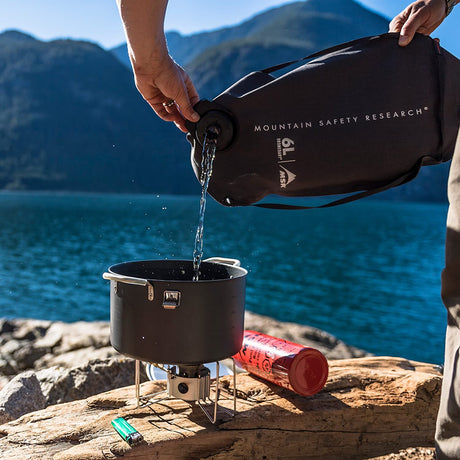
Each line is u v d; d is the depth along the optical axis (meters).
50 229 43.69
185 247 19.53
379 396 1.87
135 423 1.64
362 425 1.80
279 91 1.63
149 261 1.78
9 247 30.00
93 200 117.12
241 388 1.90
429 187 186.00
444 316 15.36
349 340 12.24
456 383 1.28
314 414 1.73
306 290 19.14
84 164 173.12
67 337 5.81
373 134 1.61
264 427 1.67
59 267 22.80
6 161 167.88
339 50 1.68
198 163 1.69
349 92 1.62
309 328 7.79
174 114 1.79
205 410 1.72
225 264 1.75
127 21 1.46
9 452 1.50
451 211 1.33
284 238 40.38
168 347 1.47
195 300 1.45
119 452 1.48
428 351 11.52
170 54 1.60
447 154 1.63
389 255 32.03
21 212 66.94
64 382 2.58
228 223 53.97
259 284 20.02
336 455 1.77
